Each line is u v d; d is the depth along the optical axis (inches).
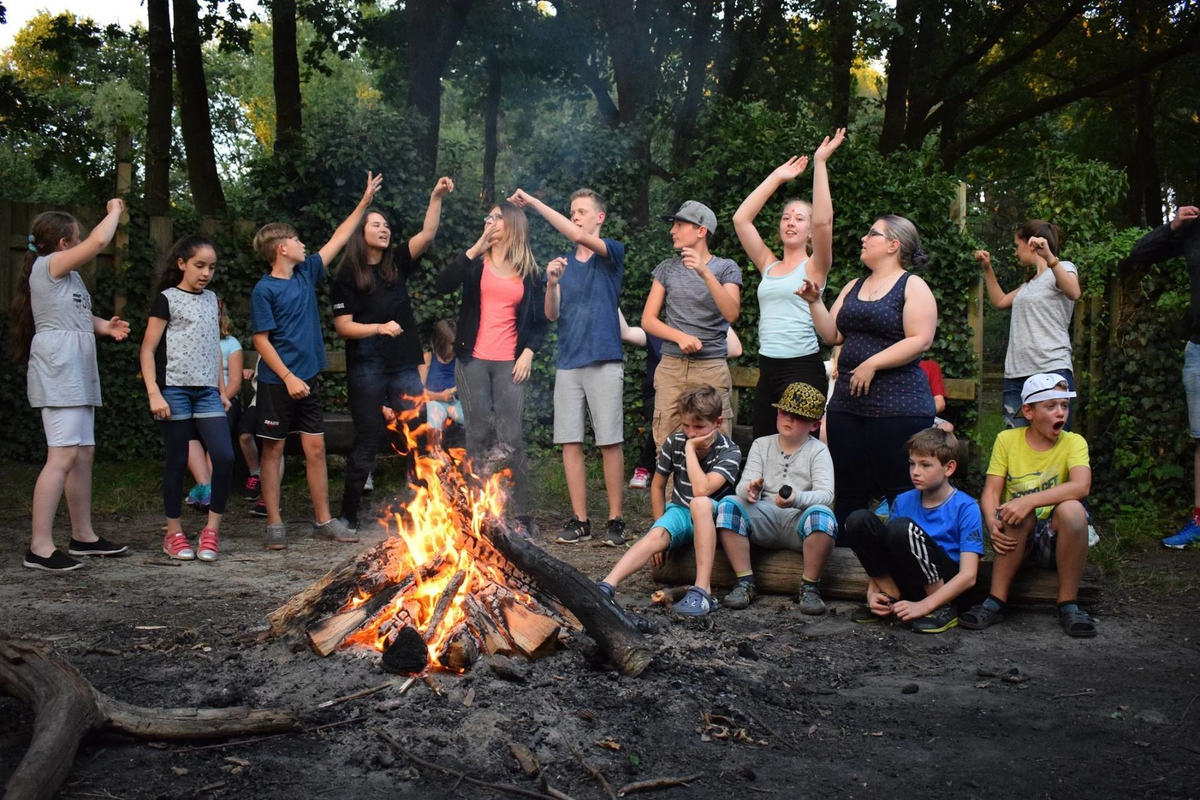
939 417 327.0
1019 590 191.0
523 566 156.3
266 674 144.3
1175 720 137.8
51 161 661.9
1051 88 925.8
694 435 201.9
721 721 133.3
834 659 165.5
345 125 396.2
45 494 221.0
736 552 200.1
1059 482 191.9
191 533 267.4
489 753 121.0
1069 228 377.1
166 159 538.3
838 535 210.4
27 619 180.2
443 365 305.3
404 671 141.0
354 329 255.1
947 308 347.3
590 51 740.7
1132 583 220.1
